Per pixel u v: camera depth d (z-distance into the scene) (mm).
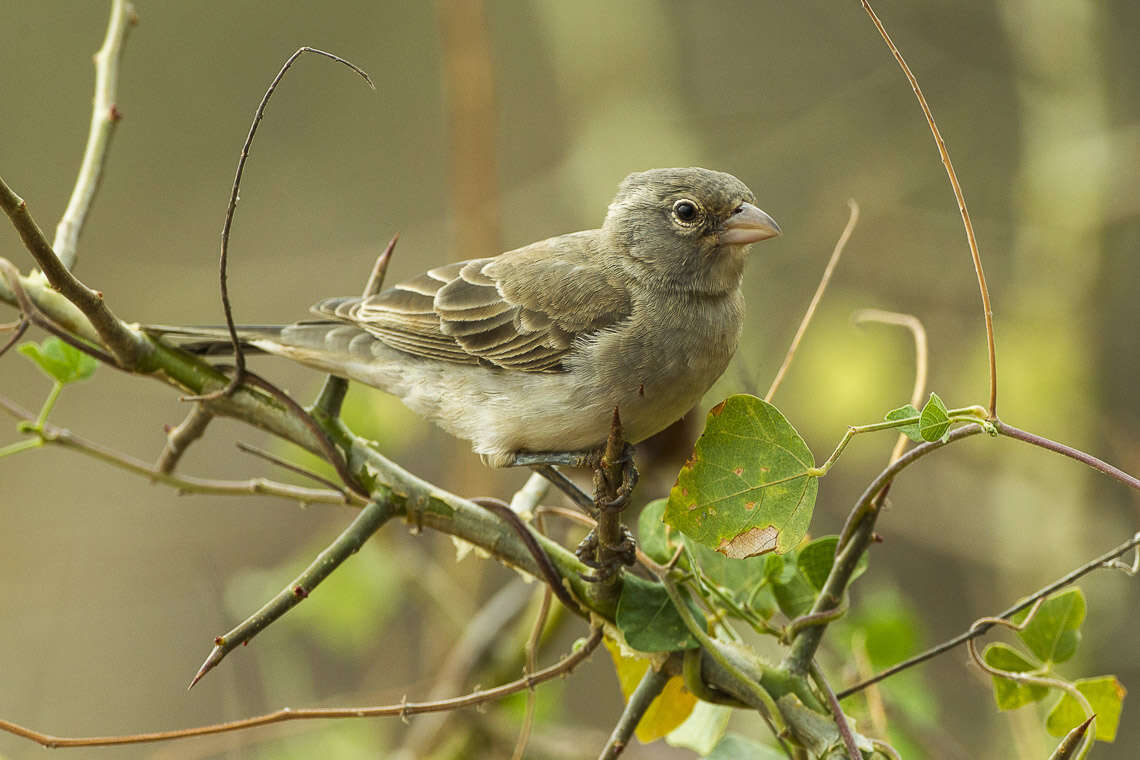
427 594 9758
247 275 17047
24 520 15688
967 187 15953
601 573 5742
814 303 6344
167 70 18484
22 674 14250
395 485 5945
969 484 13422
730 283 8039
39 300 6398
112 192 17953
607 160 15438
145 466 6523
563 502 9727
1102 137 13336
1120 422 13375
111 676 14398
